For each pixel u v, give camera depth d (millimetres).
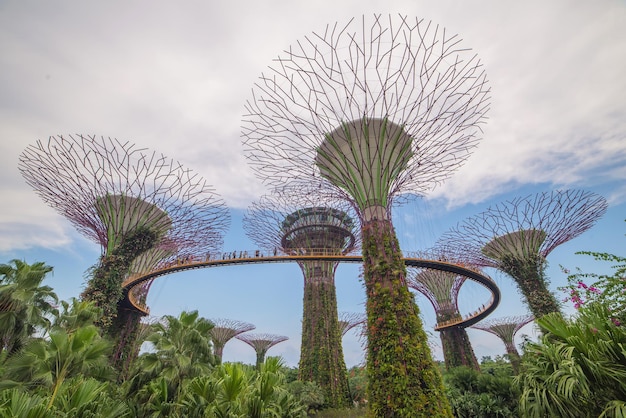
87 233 23125
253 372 12328
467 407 19297
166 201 21953
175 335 13898
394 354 11156
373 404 11008
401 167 15672
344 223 38531
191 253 28625
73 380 9898
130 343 28062
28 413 6488
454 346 36469
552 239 26672
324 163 17031
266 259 28375
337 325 33719
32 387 9844
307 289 35625
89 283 19859
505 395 19438
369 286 13062
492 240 28641
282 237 38344
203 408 9711
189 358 13023
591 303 6094
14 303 12531
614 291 6500
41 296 14273
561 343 5621
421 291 41094
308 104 13141
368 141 14672
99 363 11523
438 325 38000
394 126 14883
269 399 10047
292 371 41688
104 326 18406
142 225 22141
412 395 10422
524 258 27141
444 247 32531
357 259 28562
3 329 12109
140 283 28125
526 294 26359
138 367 12906
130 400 11500
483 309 36219
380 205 14773
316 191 17750
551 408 5398
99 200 21000
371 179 14844
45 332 14023
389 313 11930
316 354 31375
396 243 13906
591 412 5082
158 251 30109
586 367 5141
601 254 7047
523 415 5793
